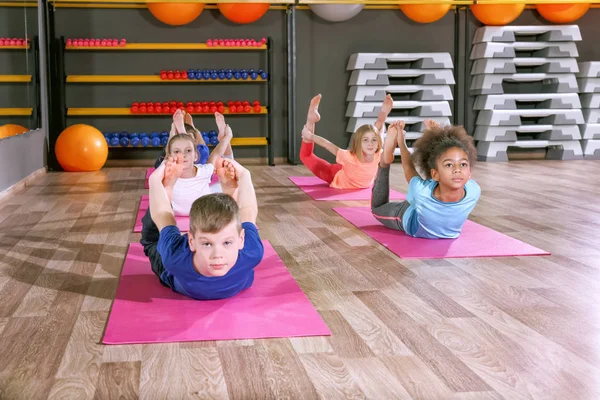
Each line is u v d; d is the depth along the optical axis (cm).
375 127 532
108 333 216
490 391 176
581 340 212
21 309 245
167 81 751
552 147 819
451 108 824
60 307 247
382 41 801
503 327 225
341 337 215
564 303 250
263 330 219
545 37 794
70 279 285
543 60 790
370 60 761
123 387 179
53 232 384
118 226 401
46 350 205
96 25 752
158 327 221
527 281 279
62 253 333
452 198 341
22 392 176
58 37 749
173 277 253
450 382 181
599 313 239
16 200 505
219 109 742
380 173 378
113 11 752
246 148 798
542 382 181
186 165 408
